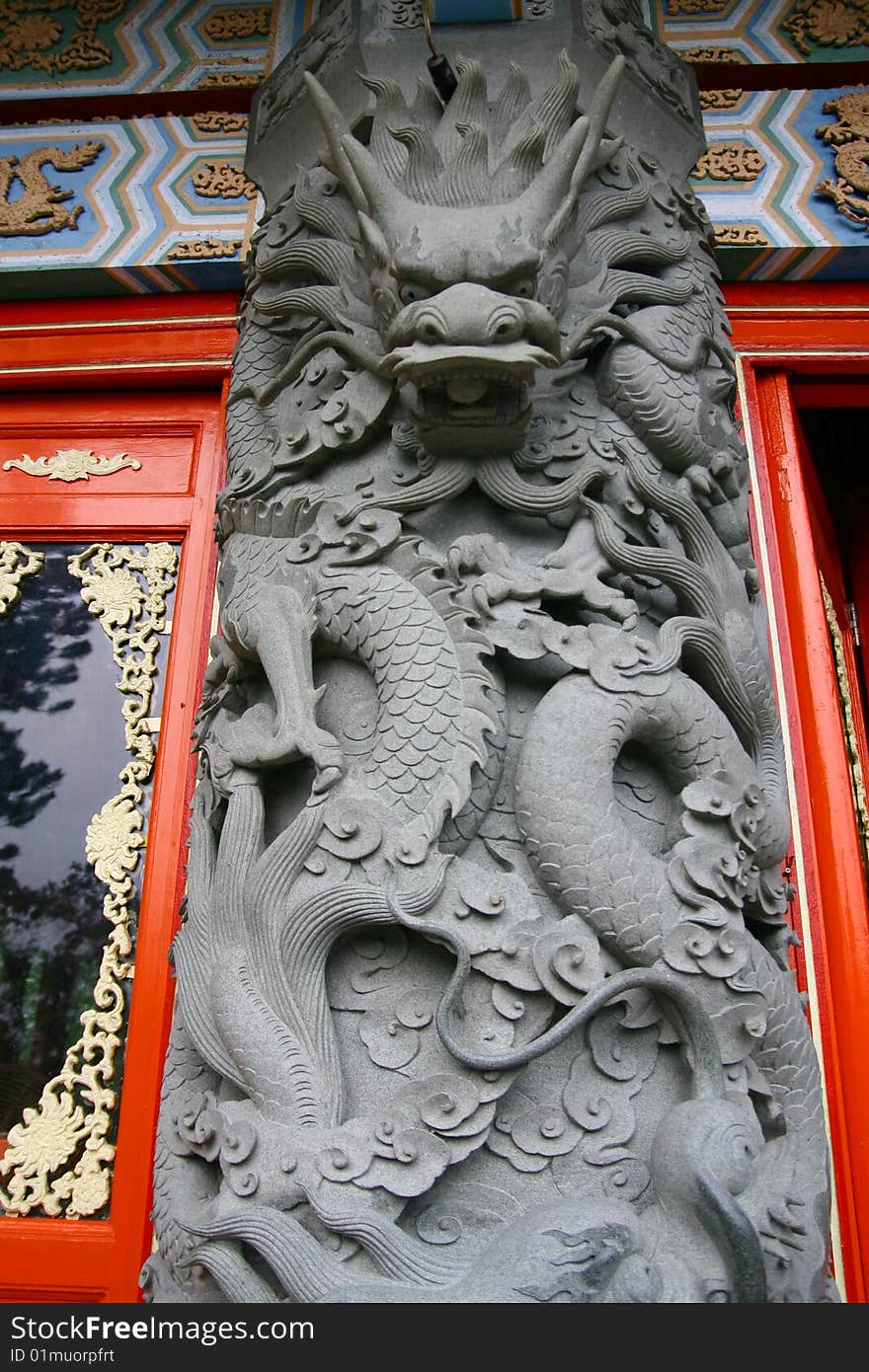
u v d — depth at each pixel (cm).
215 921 149
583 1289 119
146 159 287
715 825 150
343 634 161
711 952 141
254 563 175
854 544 342
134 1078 214
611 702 151
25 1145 211
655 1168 131
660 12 293
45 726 250
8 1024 222
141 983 222
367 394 176
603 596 160
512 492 168
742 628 172
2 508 269
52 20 301
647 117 207
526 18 203
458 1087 133
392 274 164
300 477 180
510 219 164
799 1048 147
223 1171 133
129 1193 204
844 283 275
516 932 139
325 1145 129
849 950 221
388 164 179
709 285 202
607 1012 141
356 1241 125
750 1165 129
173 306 279
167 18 301
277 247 199
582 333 174
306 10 297
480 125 172
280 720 155
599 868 142
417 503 168
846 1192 200
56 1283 198
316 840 146
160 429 276
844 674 315
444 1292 121
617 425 177
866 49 283
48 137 292
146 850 234
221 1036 141
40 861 236
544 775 146
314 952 142
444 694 152
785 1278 125
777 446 264
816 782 235
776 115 283
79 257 274
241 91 289
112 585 262
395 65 200
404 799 147
